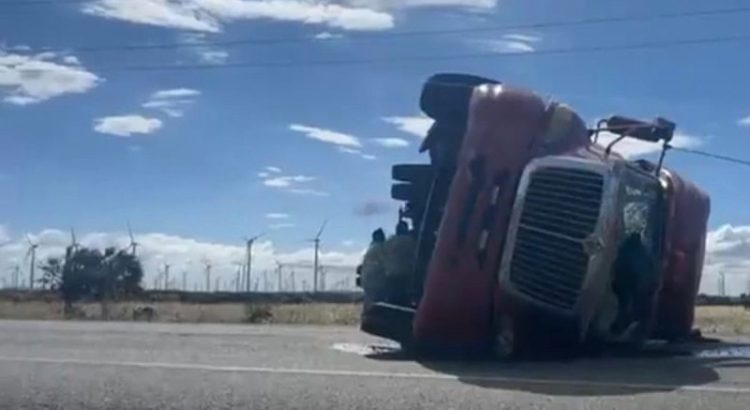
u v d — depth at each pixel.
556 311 11.11
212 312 30.89
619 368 10.25
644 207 12.27
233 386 8.47
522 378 9.10
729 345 14.40
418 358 11.40
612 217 11.29
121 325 19.17
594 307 11.27
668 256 13.48
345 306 36.06
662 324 14.22
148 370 9.51
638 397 7.91
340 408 7.52
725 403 7.65
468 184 11.34
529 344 11.27
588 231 11.15
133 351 11.67
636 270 11.81
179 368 9.68
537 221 11.16
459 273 11.23
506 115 11.44
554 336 11.31
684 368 10.23
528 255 11.13
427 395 8.00
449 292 11.23
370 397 7.92
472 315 11.21
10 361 10.30
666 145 13.41
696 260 14.62
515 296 11.10
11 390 8.34
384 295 12.20
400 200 12.79
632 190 11.90
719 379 9.09
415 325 11.41
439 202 12.14
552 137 11.54
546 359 11.38
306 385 8.53
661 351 12.94
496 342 11.20
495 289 11.17
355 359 11.00
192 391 8.23
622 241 11.68
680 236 14.19
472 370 9.90
